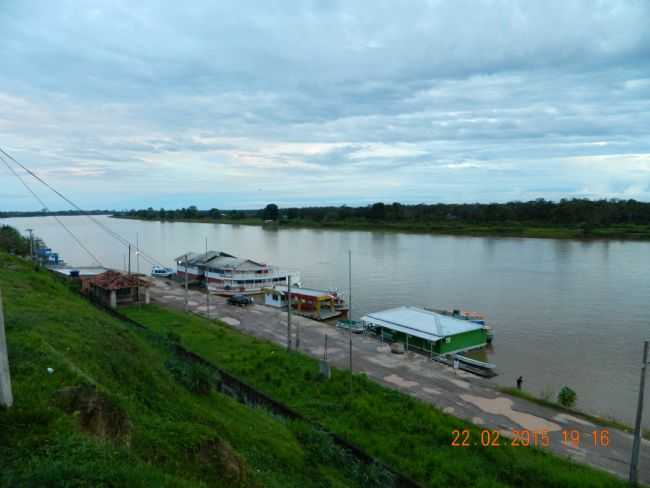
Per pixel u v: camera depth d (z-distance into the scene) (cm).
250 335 3844
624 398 2944
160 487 847
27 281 3195
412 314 4231
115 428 1011
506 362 3631
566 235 12388
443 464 1703
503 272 7494
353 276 7400
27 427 896
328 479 1476
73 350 1491
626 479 1716
